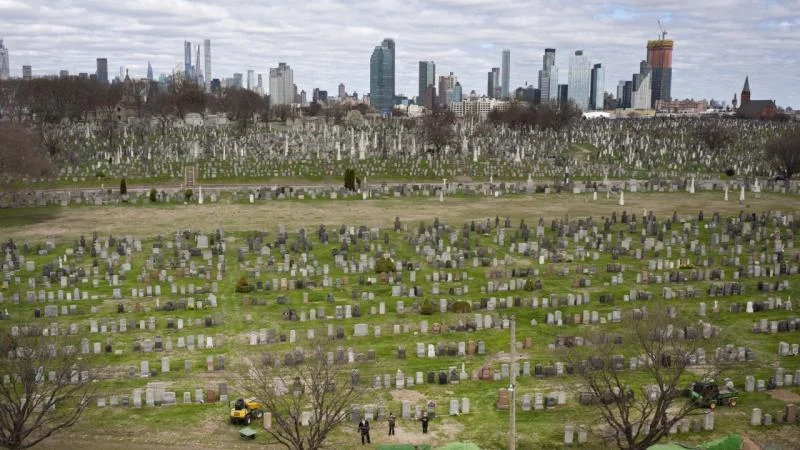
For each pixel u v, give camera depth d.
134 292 67.56
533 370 50.97
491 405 45.88
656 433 38.03
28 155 115.50
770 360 53.41
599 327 59.91
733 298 68.75
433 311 63.84
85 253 84.06
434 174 157.00
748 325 61.09
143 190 133.62
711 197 131.38
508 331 59.50
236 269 77.56
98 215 108.38
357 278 74.94
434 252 82.00
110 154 172.50
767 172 165.62
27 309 62.94
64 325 58.44
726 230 95.50
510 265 80.19
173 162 162.38
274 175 149.75
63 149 168.12
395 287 68.94
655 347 50.09
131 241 87.88
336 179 150.25
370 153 186.12
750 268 76.62
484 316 60.72
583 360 49.53
